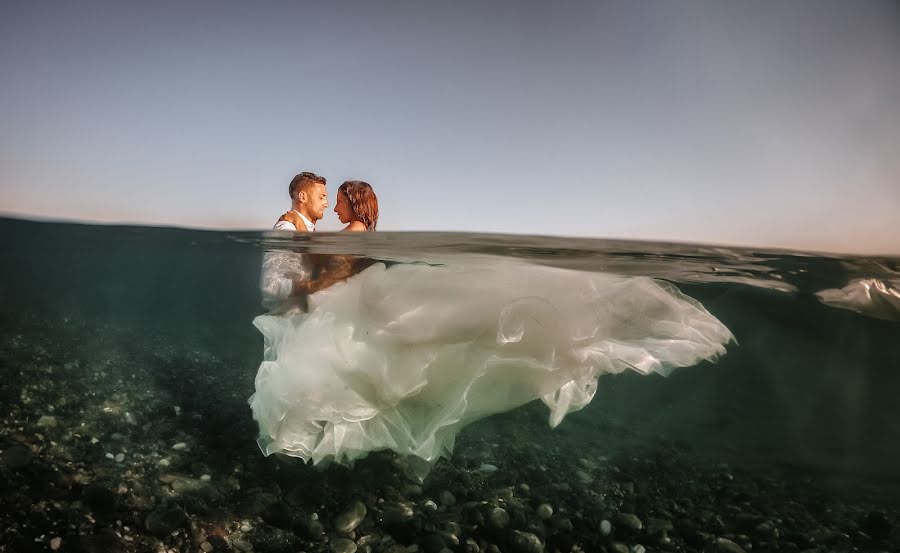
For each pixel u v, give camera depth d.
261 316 3.77
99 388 4.44
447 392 3.31
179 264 10.48
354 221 4.37
